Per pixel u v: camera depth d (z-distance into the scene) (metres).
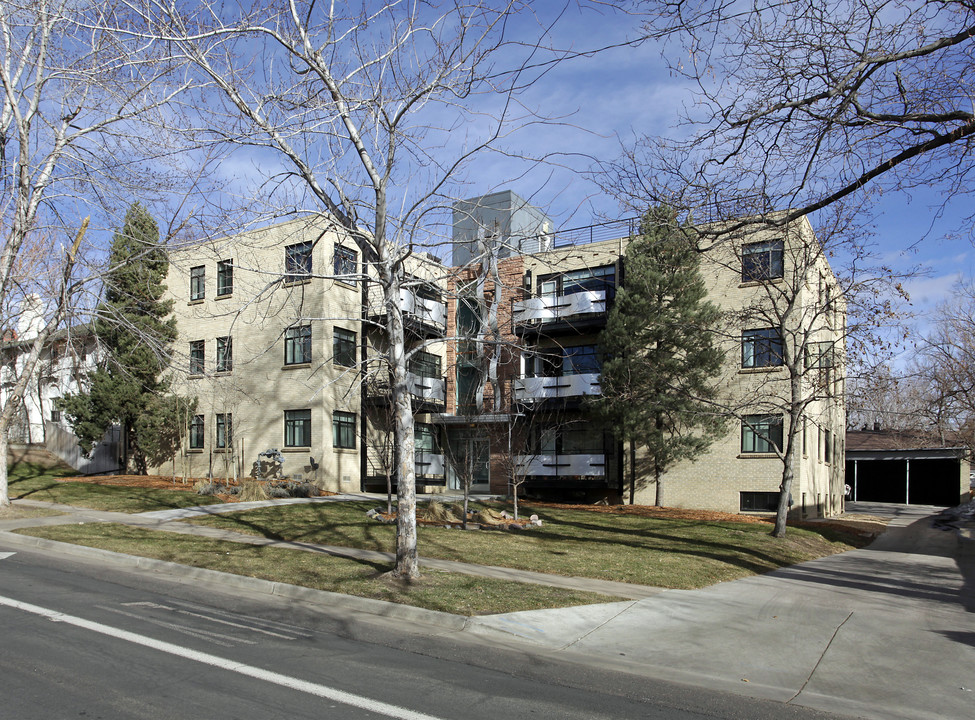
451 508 20.89
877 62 8.78
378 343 28.20
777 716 5.98
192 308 29.06
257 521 17.52
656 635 8.55
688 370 22.66
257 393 27.27
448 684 6.34
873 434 43.56
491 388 29.08
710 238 11.12
